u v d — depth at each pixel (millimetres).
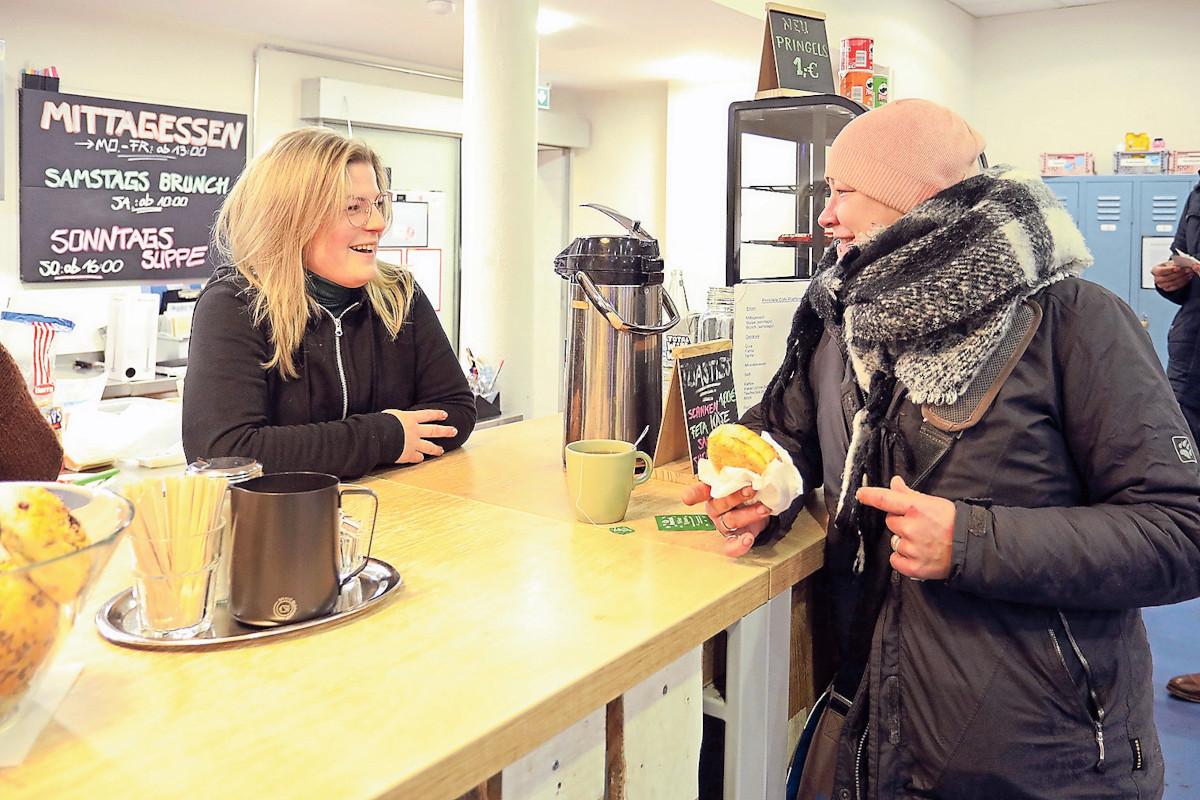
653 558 1255
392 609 1052
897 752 1223
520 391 3590
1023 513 1107
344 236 1679
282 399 1711
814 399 1506
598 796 1021
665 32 4438
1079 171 6199
